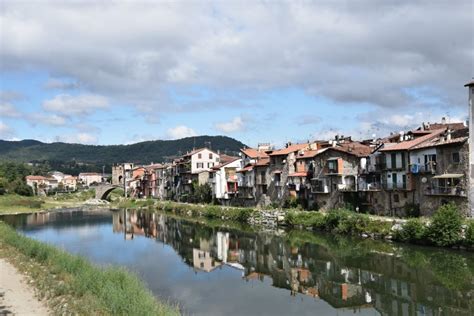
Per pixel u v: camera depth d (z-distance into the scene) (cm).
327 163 7925
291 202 8662
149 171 18462
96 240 6656
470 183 5219
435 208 5750
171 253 5412
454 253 4494
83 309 2325
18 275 3309
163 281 3922
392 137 8112
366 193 7112
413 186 6128
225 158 14988
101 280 2812
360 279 3869
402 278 3809
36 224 9294
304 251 5234
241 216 8644
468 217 5225
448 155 5559
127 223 9369
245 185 10462
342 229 6138
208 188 12300
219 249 5666
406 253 4681
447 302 3123
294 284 3797
